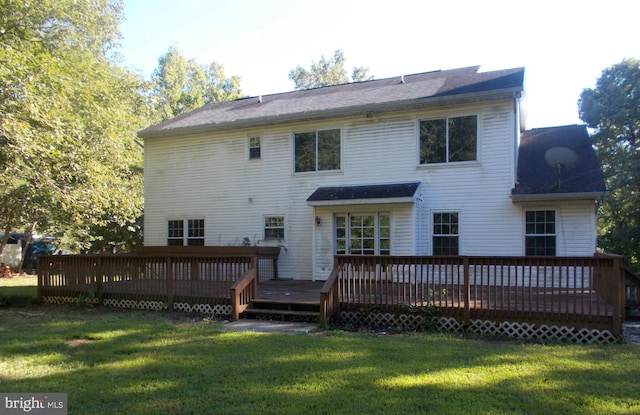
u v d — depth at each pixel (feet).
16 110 33.50
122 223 52.54
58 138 35.27
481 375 16.61
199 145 53.62
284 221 48.83
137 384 15.97
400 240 41.86
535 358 19.22
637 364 18.30
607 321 23.09
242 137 51.39
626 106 83.20
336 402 13.94
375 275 28.17
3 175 36.58
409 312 27.07
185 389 15.37
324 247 45.37
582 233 37.70
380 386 15.39
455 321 26.20
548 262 24.23
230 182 51.78
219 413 13.24
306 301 30.37
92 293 36.37
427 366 17.87
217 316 31.35
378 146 44.98
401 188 42.04
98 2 53.98
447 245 41.70
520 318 24.68
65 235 69.26
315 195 44.78
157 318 30.68
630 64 84.17
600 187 36.22
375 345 21.79
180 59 132.87
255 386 15.55
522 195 37.91
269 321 29.63
